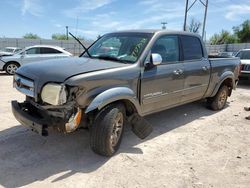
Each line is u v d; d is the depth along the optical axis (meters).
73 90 3.66
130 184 3.54
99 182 3.55
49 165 3.91
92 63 4.33
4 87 9.77
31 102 4.05
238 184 3.66
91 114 4.05
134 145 4.72
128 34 5.16
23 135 4.89
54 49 15.05
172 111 6.88
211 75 6.38
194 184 3.61
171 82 5.14
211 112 7.00
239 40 72.38
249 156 4.50
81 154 4.27
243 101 8.61
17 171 3.72
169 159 4.27
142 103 4.63
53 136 4.87
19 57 14.26
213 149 4.71
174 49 5.31
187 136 5.25
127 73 4.28
